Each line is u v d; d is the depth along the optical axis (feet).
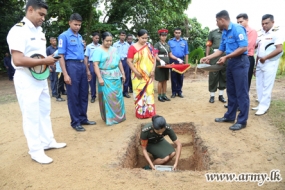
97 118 18.02
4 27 45.39
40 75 10.71
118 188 9.02
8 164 11.31
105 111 16.10
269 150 11.60
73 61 14.38
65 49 14.08
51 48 24.08
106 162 11.02
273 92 22.98
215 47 19.72
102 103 16.12
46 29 42.96
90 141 13.56
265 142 12.47
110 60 15.61
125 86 24.27
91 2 40.37
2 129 16.70
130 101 22.81
